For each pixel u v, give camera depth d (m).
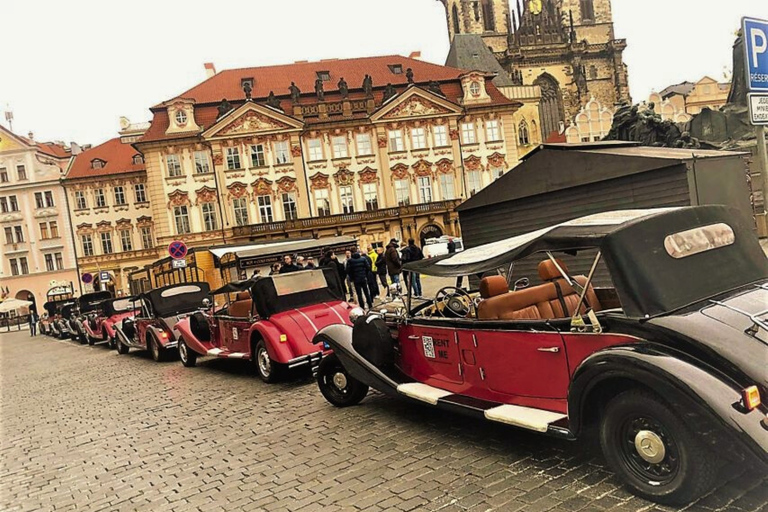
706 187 9.84
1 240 63.09
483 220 13.80
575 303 5.53
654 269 4.05
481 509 4.18
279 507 4.75
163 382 11.55
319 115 52.41
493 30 80.00
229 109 51.28
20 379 15.81
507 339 4.94
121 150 66.19
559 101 77.81
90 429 8.54
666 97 69.75
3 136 63.34
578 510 3.94
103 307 20.42
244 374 11.05
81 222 63.19
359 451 5.80
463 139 54.06
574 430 4.18
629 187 10.69
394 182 52.81
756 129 5.66
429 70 57.72
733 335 3.61
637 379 3.69
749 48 5.59
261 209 51.19
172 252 19.89
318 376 7.77
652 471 3.87
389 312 6.83
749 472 4.04
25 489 6.24
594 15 81.44
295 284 9.94
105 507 5.38
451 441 5.71
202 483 5.60
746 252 4.55
